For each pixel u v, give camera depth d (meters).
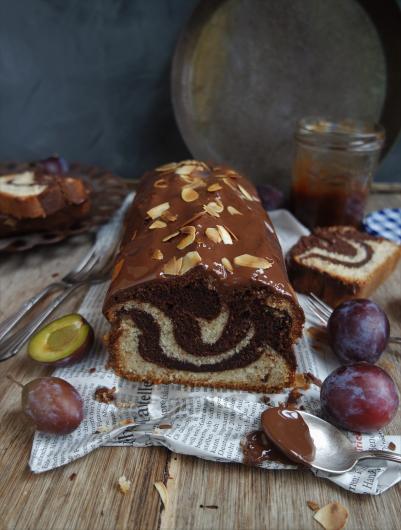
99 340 0.37
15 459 0.29
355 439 0.30
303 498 0.27
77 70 0.57
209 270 0.31
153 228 0.35
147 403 0.33
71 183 0.47
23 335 0.36
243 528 0.26
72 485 0.28
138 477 0.28
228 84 0.56
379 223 0.52
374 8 0.51
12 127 0.60
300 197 0.52
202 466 0.29
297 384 0.34
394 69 0.53
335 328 0.35
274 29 0.54
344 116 0.57
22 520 0.26
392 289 0.44
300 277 0.42
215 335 0.33
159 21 0.54
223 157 0.59
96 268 0.45
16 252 0.49
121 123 0.60
